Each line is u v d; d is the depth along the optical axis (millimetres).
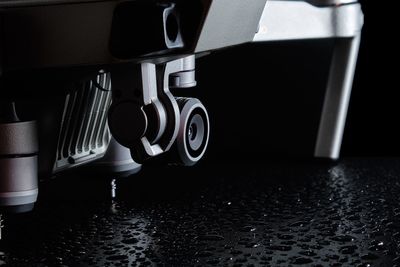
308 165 539
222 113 563
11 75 297
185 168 532
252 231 367
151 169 529
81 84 340
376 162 551
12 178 319
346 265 319
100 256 332
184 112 325
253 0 316
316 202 423
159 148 316
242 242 350
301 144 550
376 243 347
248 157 565
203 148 338
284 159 557
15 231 370
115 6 282
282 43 540
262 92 553
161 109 313
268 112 555
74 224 383
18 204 321
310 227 373
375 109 603
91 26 285
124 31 287
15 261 326
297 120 548
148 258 329
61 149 343
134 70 306
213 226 376
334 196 436
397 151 602
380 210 403
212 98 563
